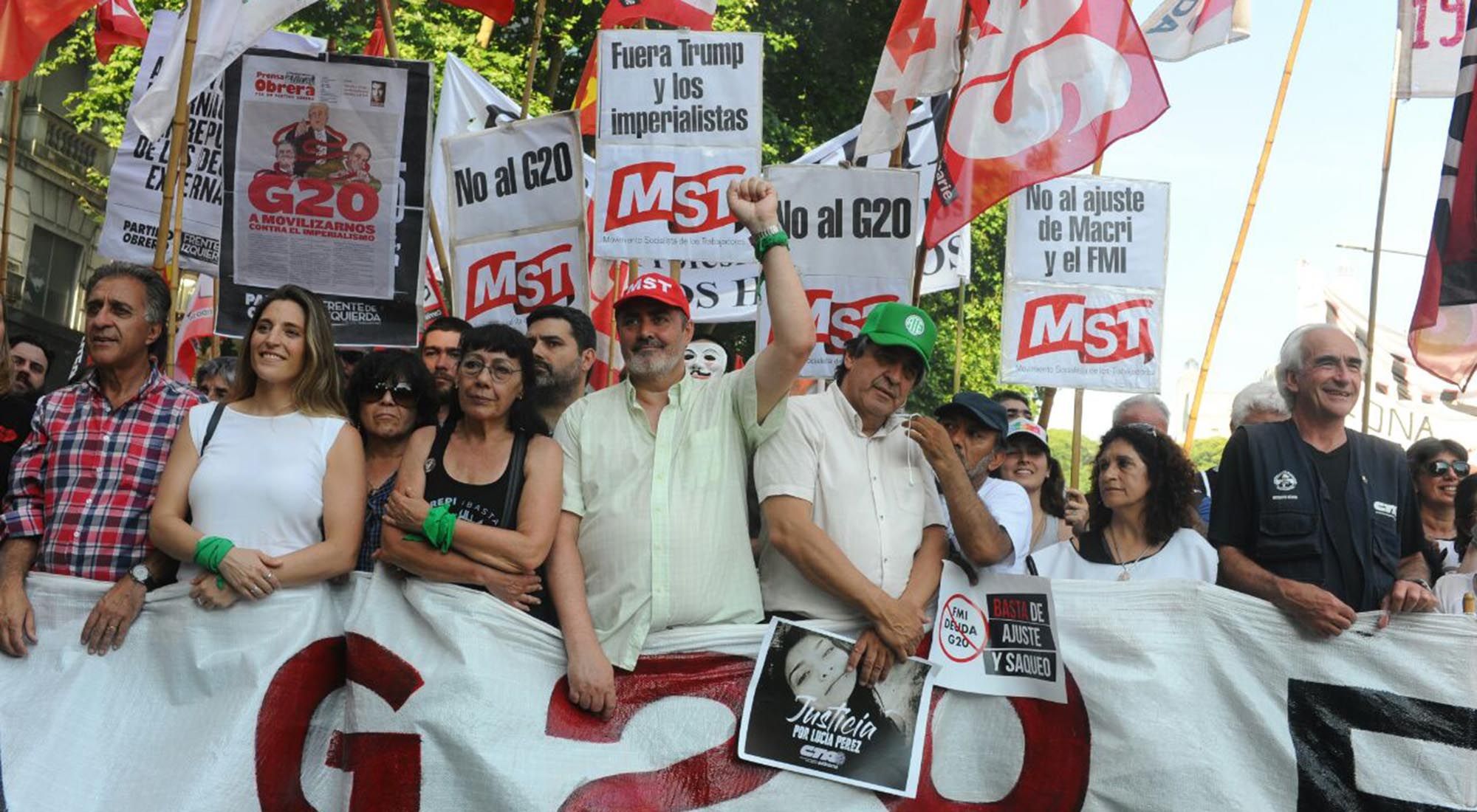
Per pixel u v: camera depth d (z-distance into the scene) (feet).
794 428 13.17
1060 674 13.57
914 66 21.49
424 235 20.22
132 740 12.73
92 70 60.80
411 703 12.62
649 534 12.81
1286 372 14.30
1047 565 15.33
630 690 12.77
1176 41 25.36
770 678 12.93
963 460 14.71
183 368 30.09
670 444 13.07
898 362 13.19
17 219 69.87
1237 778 13.37
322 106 20.20
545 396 16.62
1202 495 19.88
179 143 18.74
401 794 12.52
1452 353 17.06
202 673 12.76
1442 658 13.41
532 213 20.95
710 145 20.57
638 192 20.59
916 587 13.20
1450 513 19.39
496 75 49.80
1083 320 22.77
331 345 13.43
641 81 20.71
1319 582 13.69
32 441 13.64
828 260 20.25
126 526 13.30
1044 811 13.34
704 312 27.22
